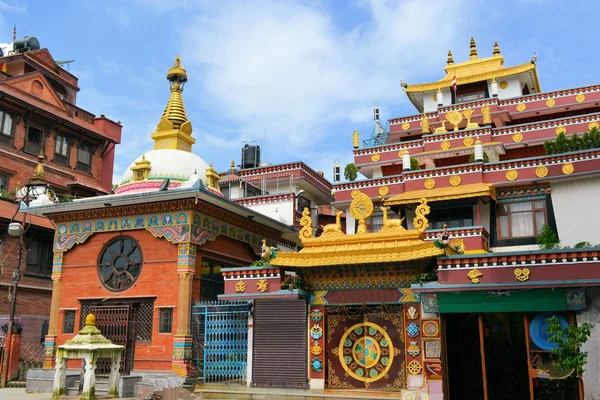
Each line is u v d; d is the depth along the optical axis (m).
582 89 32.41
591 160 22.30
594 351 14.83
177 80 29.62
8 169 34.69
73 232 24.19
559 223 22.56
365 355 18.31
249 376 18.98
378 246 17.97
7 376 23.38
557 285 15.05
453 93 37.62
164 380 20.03
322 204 38.28
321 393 17.45
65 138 39.78
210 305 20.33
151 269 22.36
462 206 24.11
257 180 35.75
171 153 26.52
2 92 34.00
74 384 21.30
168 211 22.44
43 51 45.81
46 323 28.56
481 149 24.77
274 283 19.34
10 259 30.92
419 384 16.94
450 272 16.48
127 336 21.89
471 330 19.83
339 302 18.66
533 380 16.02
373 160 32.94
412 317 17.53
